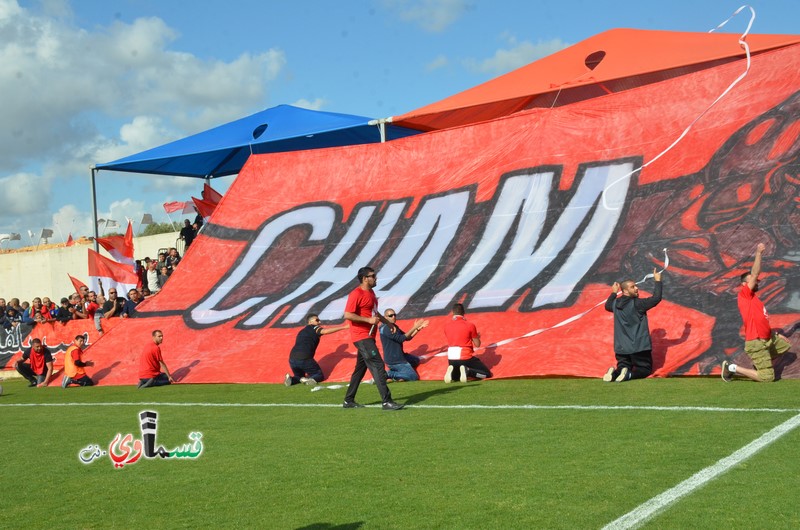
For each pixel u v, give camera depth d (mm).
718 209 14523
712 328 12883
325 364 15883
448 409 10711
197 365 17375
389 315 14688
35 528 6109
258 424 10500
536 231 16672
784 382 11359
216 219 21031
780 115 15070
